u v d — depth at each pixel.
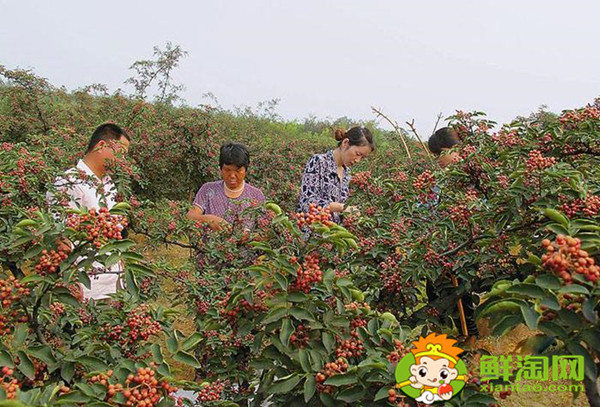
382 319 1.98
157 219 4.43
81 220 1.85
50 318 2.24
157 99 9.95
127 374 1.79
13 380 1.59
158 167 7.63
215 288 3.16
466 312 3.61
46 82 8.02
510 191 2.40
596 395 1.59
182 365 3.66
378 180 3.58
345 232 1.87
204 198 3.98
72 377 1.96
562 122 2.89
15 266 2.37
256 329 2.11
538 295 1.48
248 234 3.07
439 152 4.00
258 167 8.70
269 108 18.08
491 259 2.79
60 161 4.68
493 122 3.29
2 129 7.50
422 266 2.68
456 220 2.75
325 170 3.90
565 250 1.46
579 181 2.28
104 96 9.17
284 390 1.77
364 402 1.75
